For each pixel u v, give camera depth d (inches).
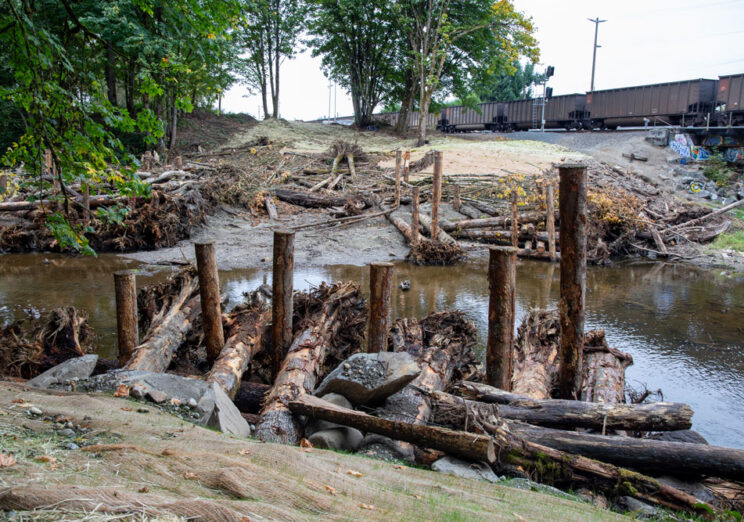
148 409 189.2
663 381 343.9
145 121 264.4
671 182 1181.1
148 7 282.4
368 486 140.9
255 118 1915.6
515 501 148.3
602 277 690.2
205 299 293.9
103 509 101.7
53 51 231.6
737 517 170.7
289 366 263.4
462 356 308.2
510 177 1046.4
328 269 675.4
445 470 181.2
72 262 675.4
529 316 358.3
